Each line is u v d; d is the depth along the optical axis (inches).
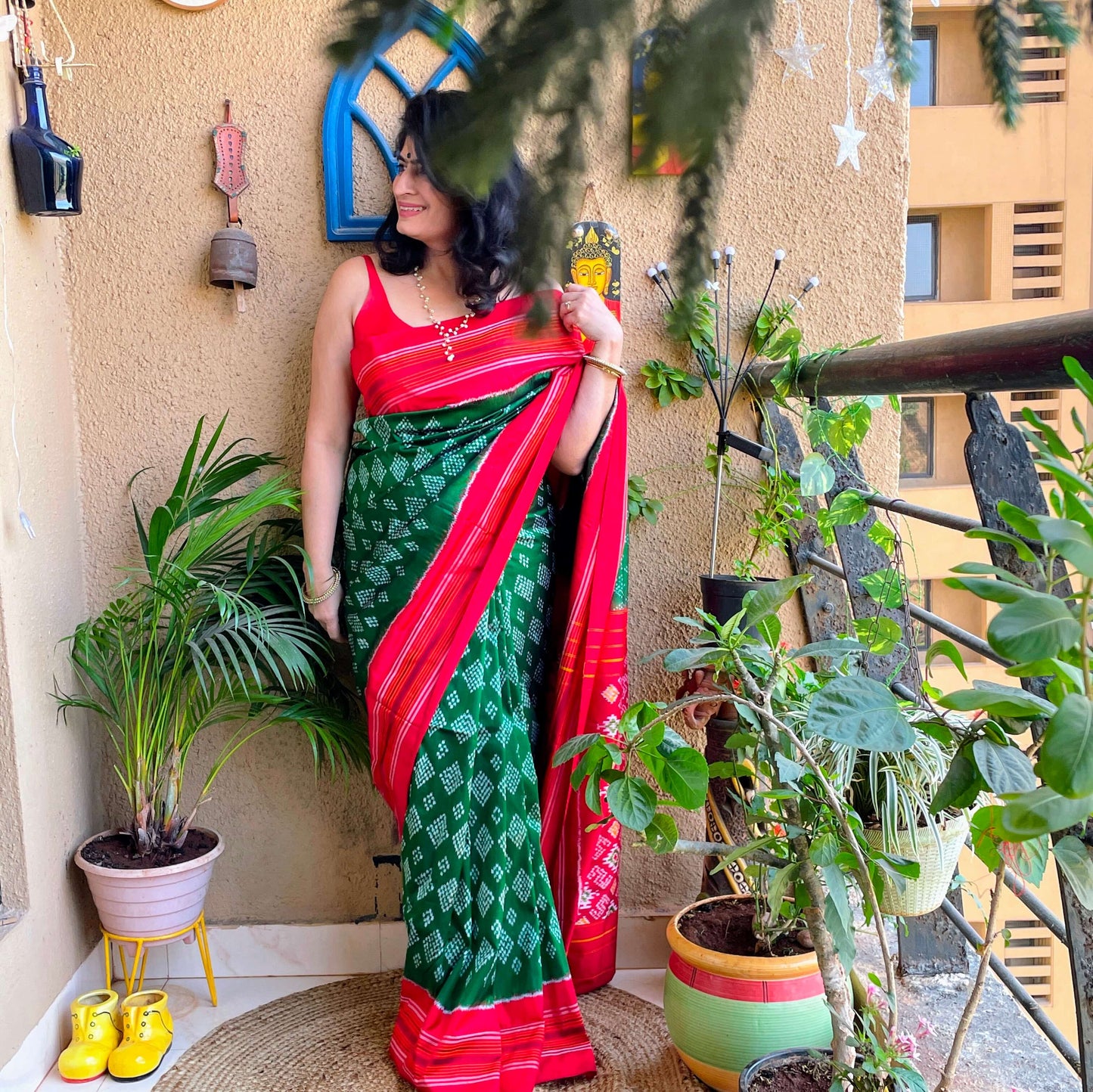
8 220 65.6
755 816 49.2
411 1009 65.6
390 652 66.4
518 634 68.6
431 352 66.0
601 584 68.7
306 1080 64.6
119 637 69.8
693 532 79.5
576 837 71.7
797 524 74.8
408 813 65.9
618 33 11.5
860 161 76.5
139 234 74.9
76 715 74.4
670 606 80.0
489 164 12.0
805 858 44.8
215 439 67.5
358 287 68.2
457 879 64.7
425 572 65.9
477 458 66.1
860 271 77.5
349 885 80.5
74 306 75.3
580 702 69.5
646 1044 68.8
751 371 75.2
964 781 36.9
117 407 76.3
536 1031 64.0
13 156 65.9
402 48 72.7
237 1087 64.1
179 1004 75.0
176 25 73.2
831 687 35.9
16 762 64.4
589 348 68.1
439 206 58.2
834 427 62.2
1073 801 26.8
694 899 81.5
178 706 71.7
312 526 69.4
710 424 78.7
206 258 75.4
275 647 65.4
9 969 61.9
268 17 73.2
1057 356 35.4
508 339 65.2
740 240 77.2
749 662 49.0
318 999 75.6
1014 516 28.1
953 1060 43.1
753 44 11.6
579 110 11.8
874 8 74.3
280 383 76.6
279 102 74.1
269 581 73.8
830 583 75.4
